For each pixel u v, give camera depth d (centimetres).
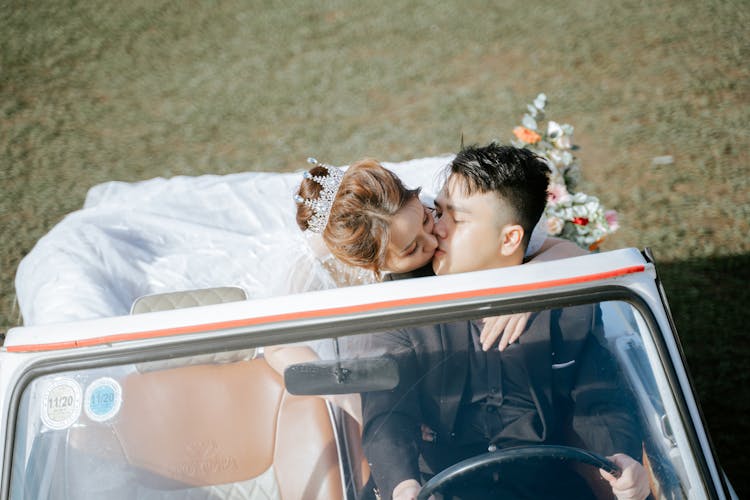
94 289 269
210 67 578
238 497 185
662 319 165
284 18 634
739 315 380
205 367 183
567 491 174
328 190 219
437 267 222
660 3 643
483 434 180
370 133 506
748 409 337
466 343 171
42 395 164
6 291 393
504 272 162
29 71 572
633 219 437
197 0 659
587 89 546
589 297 164
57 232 303
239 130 515
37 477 165
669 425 167
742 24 611
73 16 636
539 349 174
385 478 175
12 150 496
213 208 325
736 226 431
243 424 184
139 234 310
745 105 527
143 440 176
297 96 546
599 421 178
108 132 514
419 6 648
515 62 577
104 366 162
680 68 565
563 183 302
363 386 171
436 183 297
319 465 182
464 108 527
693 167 476
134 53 593
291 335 160
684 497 167
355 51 592
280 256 273
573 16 630
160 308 238
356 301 158
